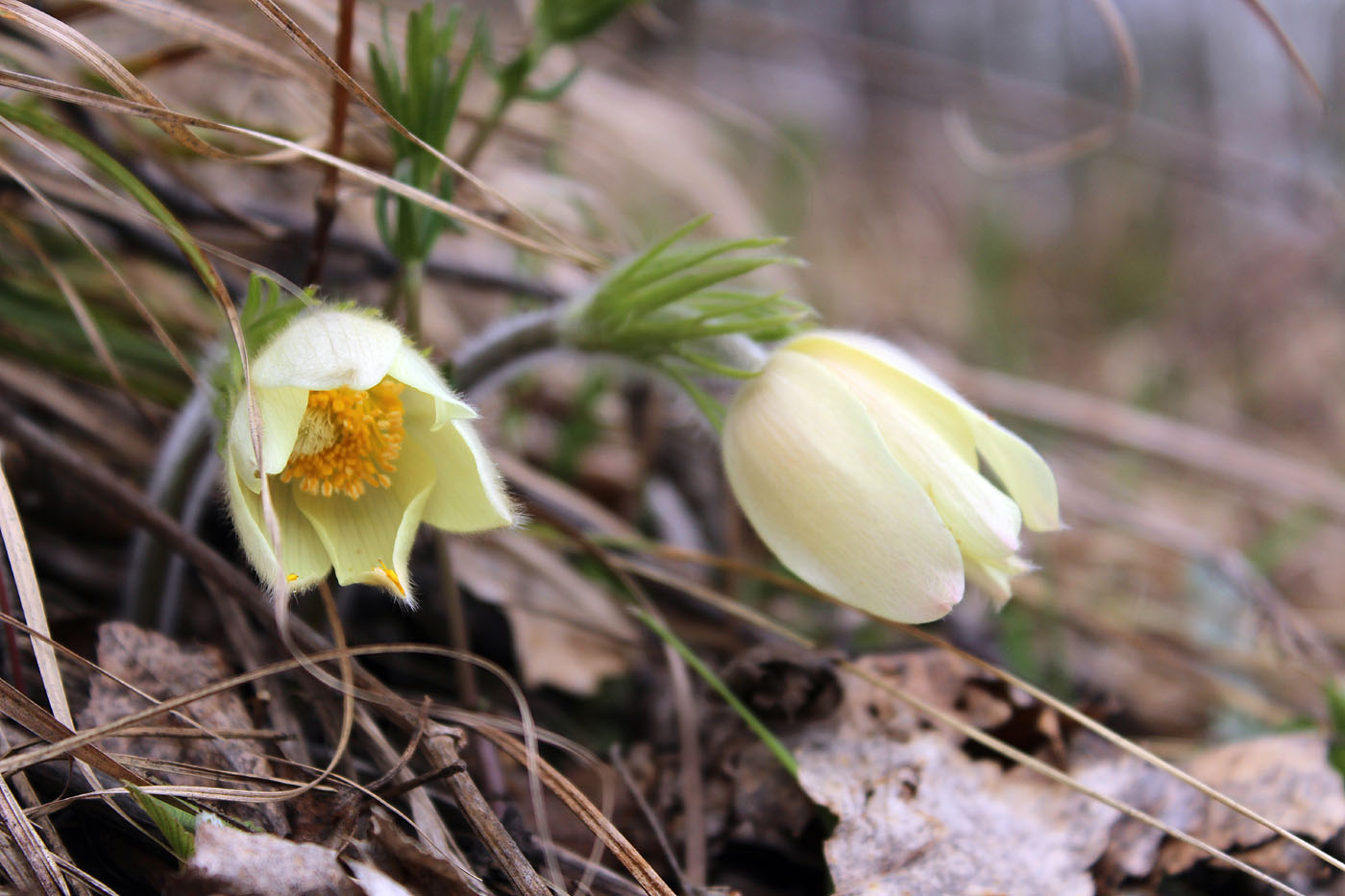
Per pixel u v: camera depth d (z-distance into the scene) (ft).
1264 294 2.34
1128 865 0.86
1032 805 0.88
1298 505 1.37
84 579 0.93
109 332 0.99
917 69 1.85
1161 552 1.20
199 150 0.84
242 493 0.78
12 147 0.96
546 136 1.13
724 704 0.92
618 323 0.88
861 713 0.90
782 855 0.87
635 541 0.98
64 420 0.98
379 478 0.81
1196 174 2.03
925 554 0.82
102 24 1.02
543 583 1.00
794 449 0.83
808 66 2.33
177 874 0.75
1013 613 1.04
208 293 1.04
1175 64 3.32
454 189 0.95
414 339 0.90
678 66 2.48
